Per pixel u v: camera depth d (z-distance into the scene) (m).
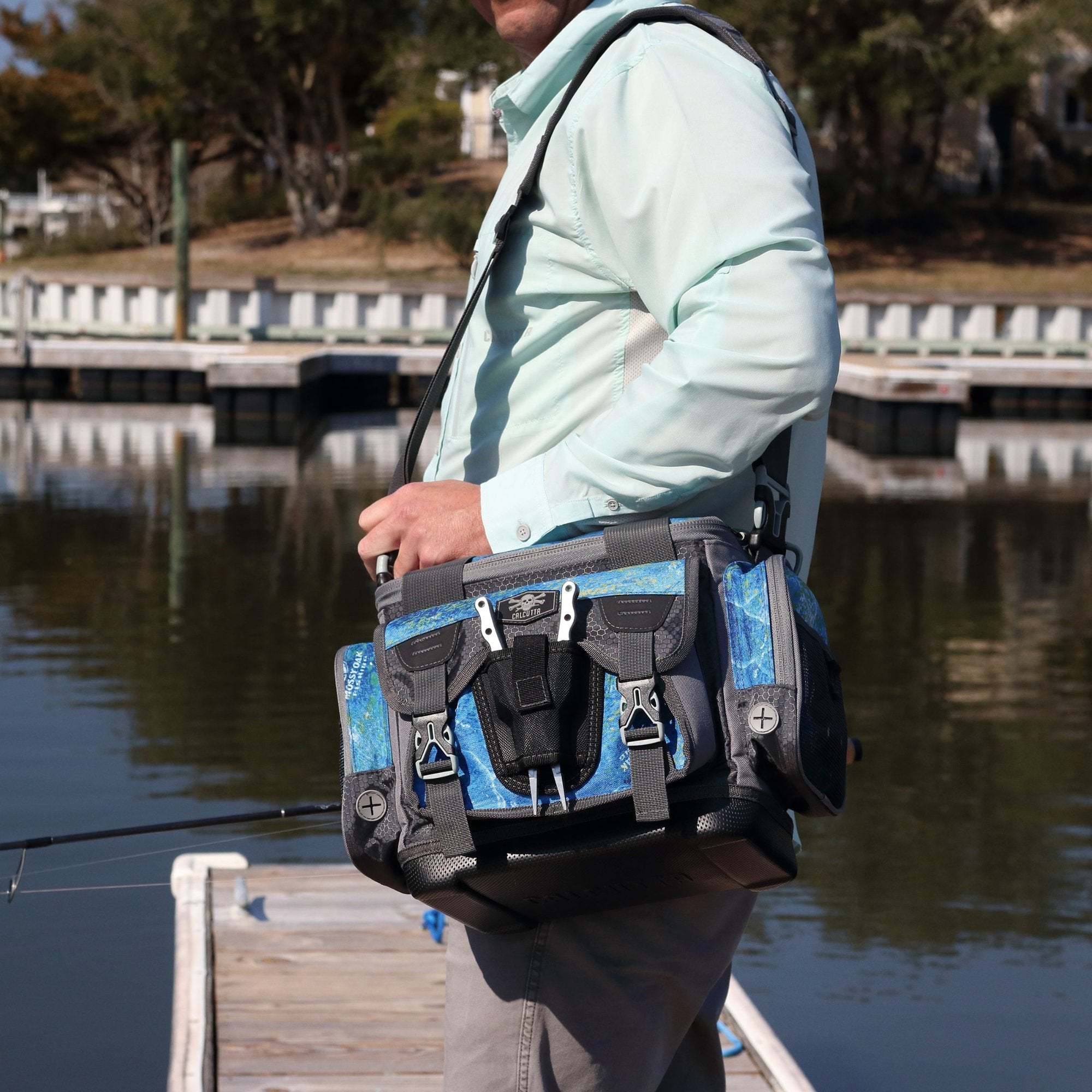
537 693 1.39
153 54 33.81
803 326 1.41
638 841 1.39
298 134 38.44
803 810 1.46
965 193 36.16
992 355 26.27
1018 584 10.05
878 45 30.31
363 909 4.26
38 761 5.79
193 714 6.53
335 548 11.02
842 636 8.45
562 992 1.60
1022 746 6.34
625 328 1.59
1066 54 33.25
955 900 4.57
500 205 1.70
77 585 9.48
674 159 1.48
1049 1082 3.43
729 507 1.59
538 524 1.53
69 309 27.72
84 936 4.12
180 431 19.45
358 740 1.52
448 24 31.55
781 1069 3.23
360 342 26.81
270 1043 3.41
